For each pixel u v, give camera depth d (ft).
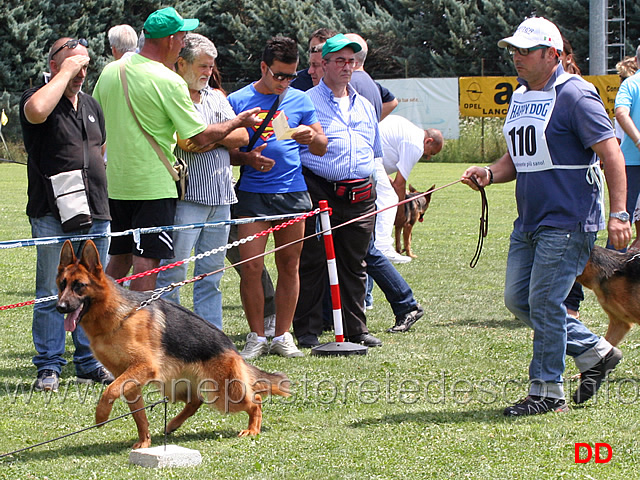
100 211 23.80
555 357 21.18
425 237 59.26
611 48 152.46
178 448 17.93
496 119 132.98
